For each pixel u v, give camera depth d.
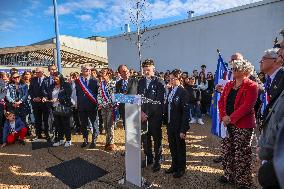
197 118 8.25
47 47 12.98
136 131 3.56
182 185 3.82
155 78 4.36
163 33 14.22
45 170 4.57
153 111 4.21
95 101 5.69
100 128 7.17
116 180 4.07
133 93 4.77
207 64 12.28
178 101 3.95
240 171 3.53
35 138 6.74
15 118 6.33
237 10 10.91
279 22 9.62
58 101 5.89
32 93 6.52
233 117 3.44
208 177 4.08
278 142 0.71
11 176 4.34
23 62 15.33
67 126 5.97
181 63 13.47
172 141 4.15
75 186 3.93
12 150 5.80
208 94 9.52
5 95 6.36
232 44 11.23
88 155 5.30
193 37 12.77
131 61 16.22
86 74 5.80
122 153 5.36
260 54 10.28
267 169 1.55
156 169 4.32
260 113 3.24
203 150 5.36
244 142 3.49
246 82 3.44
